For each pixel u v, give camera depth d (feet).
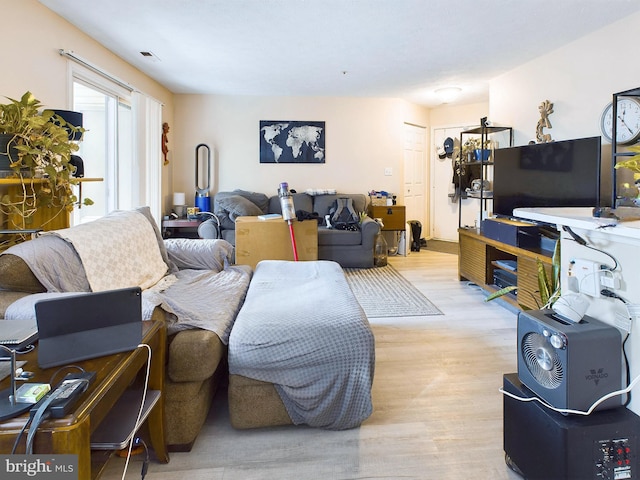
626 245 4.06
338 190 19.67
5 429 2.68
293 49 12.30
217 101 18.79
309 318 5.79
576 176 10.12
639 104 9.45
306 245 13.88
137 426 3.89
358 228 17.12
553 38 11.37
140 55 12.92
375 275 15.60
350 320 5.76
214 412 6.37
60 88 9.85
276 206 18.49
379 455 5.30
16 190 7.02
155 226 9.10
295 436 5.72
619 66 10.18
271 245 13.79
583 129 11.36
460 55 12.88
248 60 13.46
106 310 3.58
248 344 5.48
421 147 22.24
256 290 7.28
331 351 5.53
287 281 7.88
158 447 5.03
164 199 17.57
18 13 8.36
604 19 10.10
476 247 13.10
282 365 5.51
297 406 5.67
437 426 5.93
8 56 8.09
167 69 14.53
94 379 3.20
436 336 9.41
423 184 22.66
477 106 20.89
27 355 3.59
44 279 5.48
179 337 5.25
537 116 13.24
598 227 3.86
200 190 18.61
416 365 7.91
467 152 17.07
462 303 11.96
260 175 19.22
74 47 10.50
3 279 5.17
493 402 6.57
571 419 4.11
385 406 6.46
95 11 9.60
